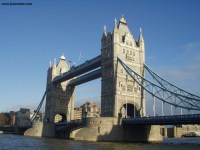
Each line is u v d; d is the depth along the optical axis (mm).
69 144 71750
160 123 79500
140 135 95188
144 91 105188
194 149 58531
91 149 56906
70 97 151125
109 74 104062
